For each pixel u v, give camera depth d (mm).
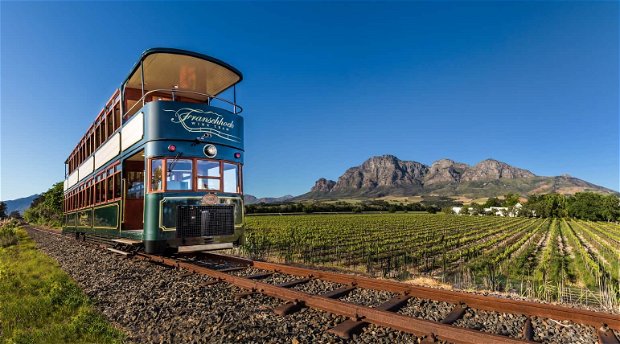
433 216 109750
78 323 5586
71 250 15844
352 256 19984
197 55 10672
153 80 12281
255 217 85750
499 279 14406
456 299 6172
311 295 6008
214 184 10578
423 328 4691
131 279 8570
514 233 45781
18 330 5457
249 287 7184
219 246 10492
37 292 8211
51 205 58938
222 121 11008
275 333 4883
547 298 9234
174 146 9953
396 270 15742
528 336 4754
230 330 4980
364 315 5266
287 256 17312
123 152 11539
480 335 4273
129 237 10812
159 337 4965
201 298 6609
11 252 17203
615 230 55312
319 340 4684
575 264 18781
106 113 13812
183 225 9867
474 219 93000
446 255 21062
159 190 9688
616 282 13539
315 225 50969
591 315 5129
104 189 13562
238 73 11867
